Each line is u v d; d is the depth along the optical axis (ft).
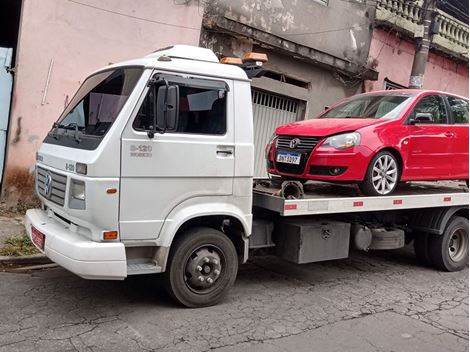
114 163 14.55
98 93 16.67
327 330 15.70
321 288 20.15
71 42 27.89
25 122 27.17
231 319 16.06
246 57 18.66
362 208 20.15
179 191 15.76
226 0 33.30
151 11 30.07
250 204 17.39
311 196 19.94
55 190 15.97
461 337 15.88
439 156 23.40
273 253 19.93
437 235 23.88
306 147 20.92
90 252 14.24
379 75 45.32
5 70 26.86
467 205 24.35
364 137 20.49
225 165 16.55
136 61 16.03
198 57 16.85
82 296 17.25
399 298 19.49
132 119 14.85
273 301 18.10
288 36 37.47
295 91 38.68
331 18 40.19
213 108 16.40
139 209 15.07
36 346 13.23
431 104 23.93
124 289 18.20
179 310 16.49
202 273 16.70
